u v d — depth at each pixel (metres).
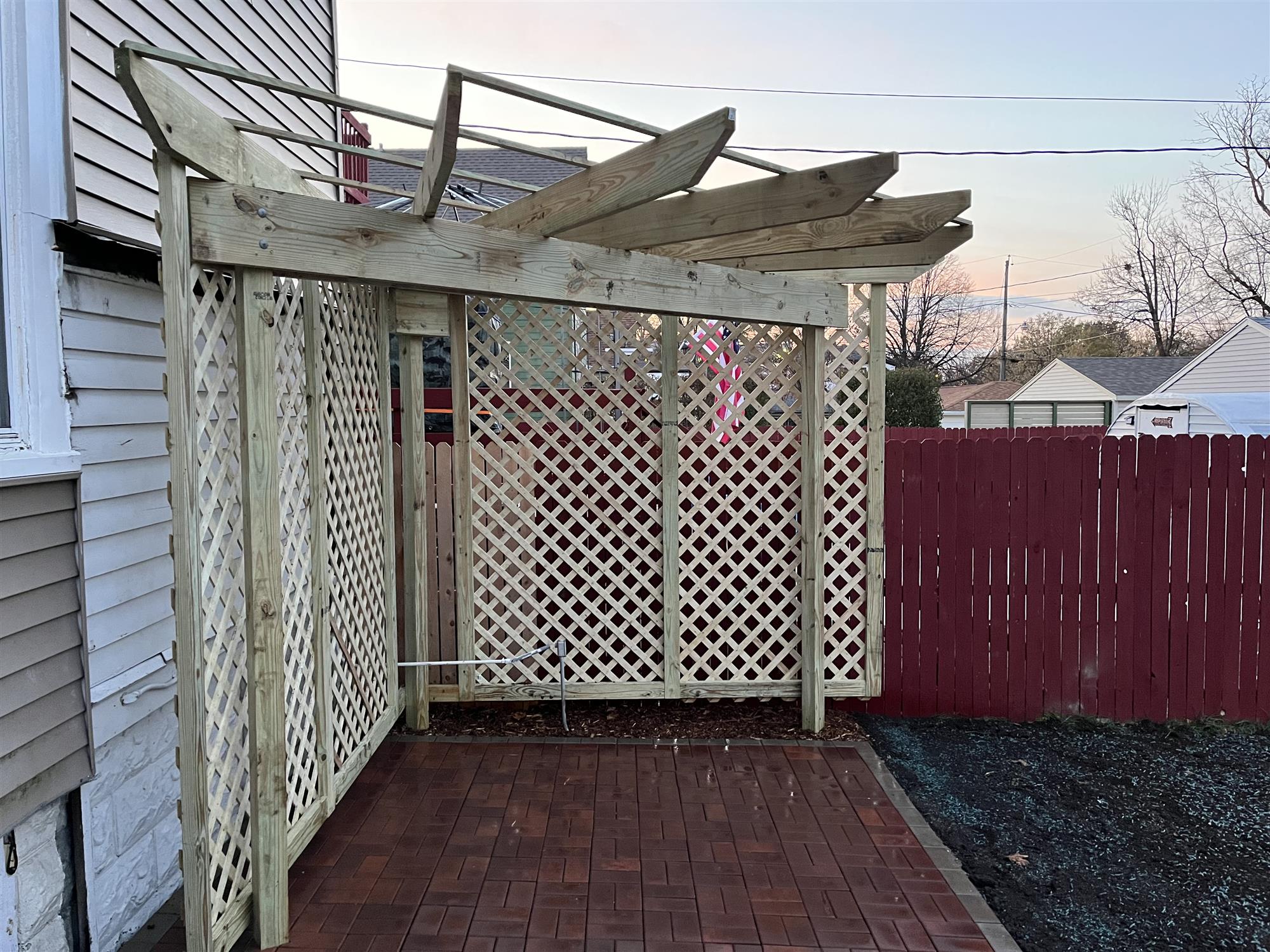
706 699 4.72
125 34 2.95
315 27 5.42
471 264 2.81
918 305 39.91
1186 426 10.41
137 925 2.84
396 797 3.60
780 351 4.48
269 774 2.50
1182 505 4.61
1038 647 4.68
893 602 4.70
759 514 4.54
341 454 3.45
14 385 2.29
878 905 2.77
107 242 2.70
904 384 20.86
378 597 4.00
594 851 3.12
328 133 5.71
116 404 2.74
